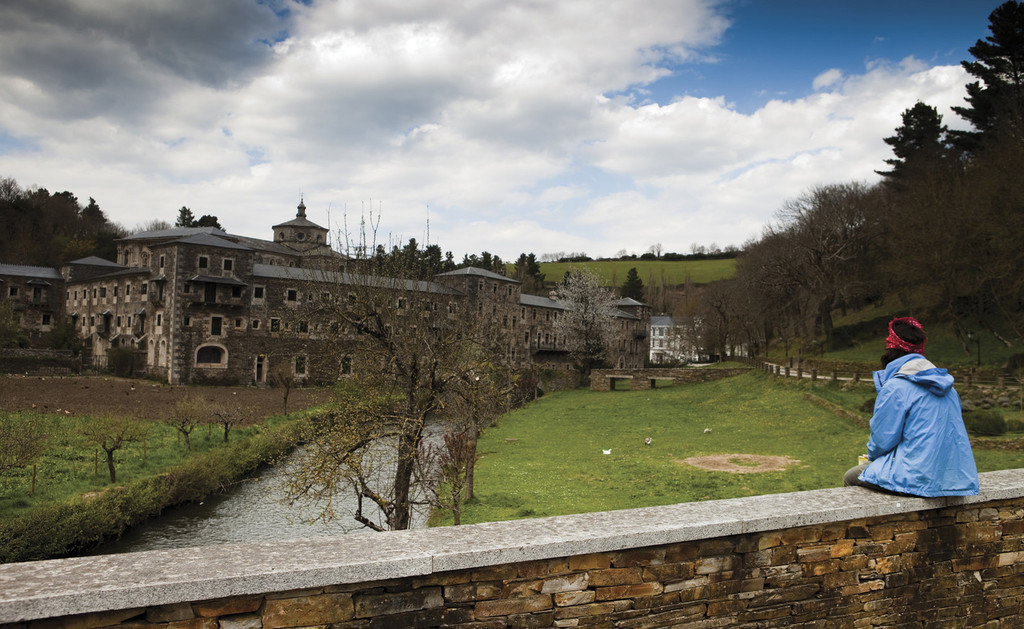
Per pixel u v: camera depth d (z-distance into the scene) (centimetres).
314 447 1903
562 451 3322
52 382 5844
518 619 431
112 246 10831
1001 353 4600
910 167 6284
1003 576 607
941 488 546
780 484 2152
